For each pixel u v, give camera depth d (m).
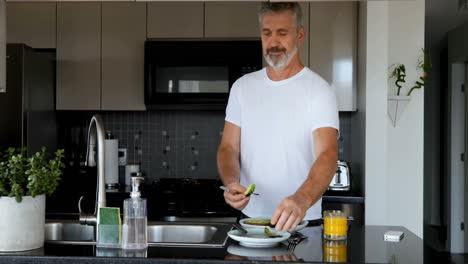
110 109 4.56
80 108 4.55
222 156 2.40
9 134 4.03
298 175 2.34
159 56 4.37
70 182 4.64
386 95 4.02
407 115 4.41
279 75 2.36
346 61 4.41
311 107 2.29
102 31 4.54
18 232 1.67
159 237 2.16
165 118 4.86
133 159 4.86
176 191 4.24
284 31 2.26
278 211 1.75
